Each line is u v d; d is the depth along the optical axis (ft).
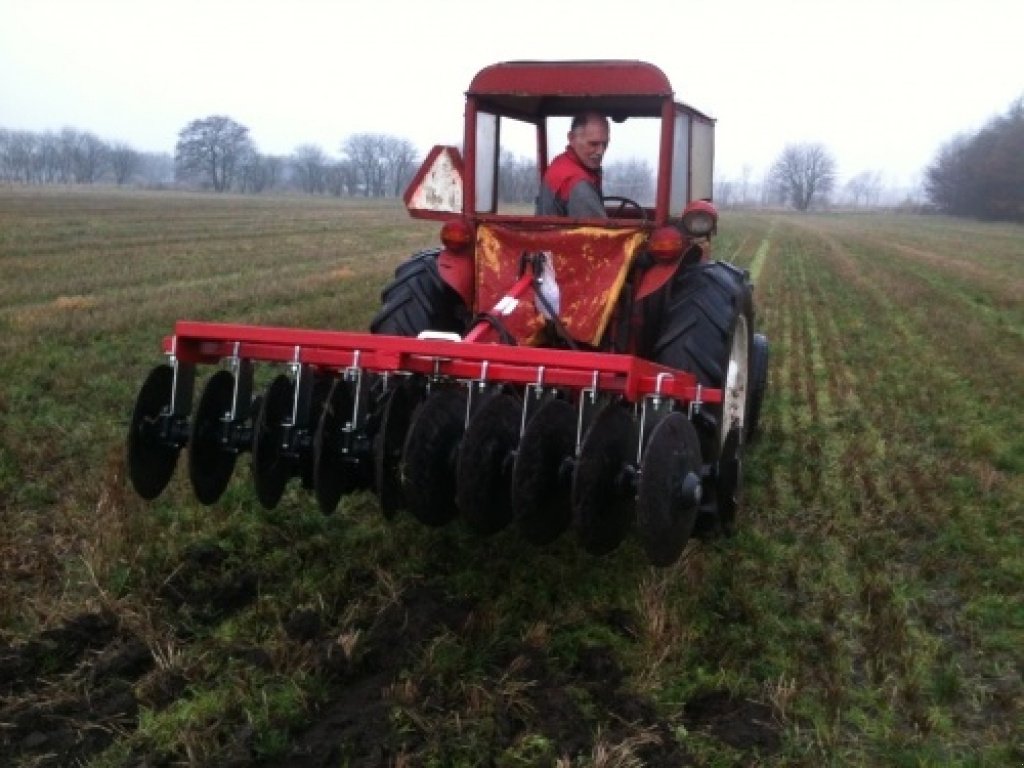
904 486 18.71
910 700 11.25
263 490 12.50
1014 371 31.99
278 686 10.74
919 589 14.16
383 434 11.83
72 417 20.98
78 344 29.99
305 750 9.76
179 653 11.24
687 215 13.91
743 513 16.98
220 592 12.91
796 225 178.91
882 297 56.29
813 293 58.03
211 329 12.64
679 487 11.19
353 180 378.53
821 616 13.20
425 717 10.25
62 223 93.20
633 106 16.46
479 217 14.96
